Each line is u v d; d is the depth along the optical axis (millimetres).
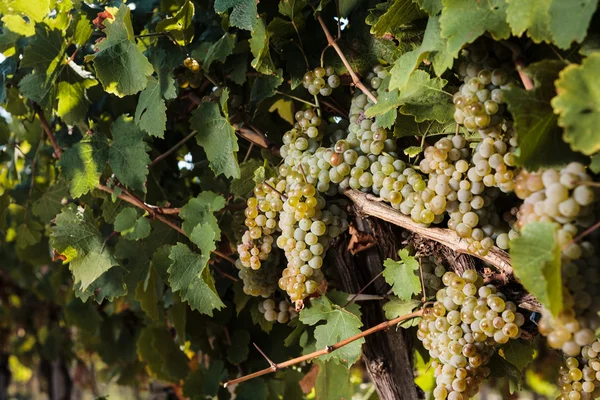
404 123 984
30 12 1173
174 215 1230
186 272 1088
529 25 817
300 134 1074
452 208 938
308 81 1073
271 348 1287
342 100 1132
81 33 1172
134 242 1231
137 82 1084
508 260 929
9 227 1769
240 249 1069
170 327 1483
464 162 922
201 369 1386
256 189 1061
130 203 1261
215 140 1079
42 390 2375
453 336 945
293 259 1019
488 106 883
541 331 805
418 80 954
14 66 1247
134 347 1715
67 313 1688
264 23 1073
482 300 926
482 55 898
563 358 1008
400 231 1069
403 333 1151
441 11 898
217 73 1201
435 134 988
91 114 1334
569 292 799
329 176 1010
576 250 788
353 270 1126
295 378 1331
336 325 1054
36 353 2371
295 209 994
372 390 1398
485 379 1030
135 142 1161
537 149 810
